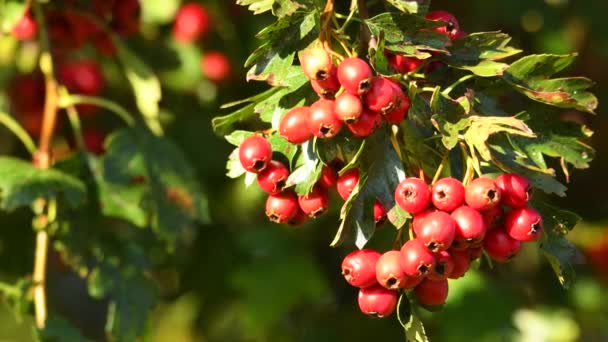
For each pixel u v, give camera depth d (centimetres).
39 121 748
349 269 414
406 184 402
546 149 435
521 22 805
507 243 410
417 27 416
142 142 668
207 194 816
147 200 651
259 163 412
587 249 835
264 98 423
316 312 834
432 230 392
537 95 427
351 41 455
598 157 834
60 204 638
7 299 627
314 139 407
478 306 780
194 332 854
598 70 827
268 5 413
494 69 417
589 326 830
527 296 820
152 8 776
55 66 665
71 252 643
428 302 421
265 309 794
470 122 402
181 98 804
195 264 825
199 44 786
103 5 673
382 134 419
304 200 421
